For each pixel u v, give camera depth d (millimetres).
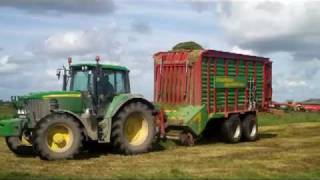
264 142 17328
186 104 16422
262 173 10523
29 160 12578
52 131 12500
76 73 13938
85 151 14438
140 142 14023
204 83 16359
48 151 12359
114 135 13602
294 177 9977
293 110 31484
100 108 13656
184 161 12422
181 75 16609
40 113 12969
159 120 15773
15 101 13359
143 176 9969
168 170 10914
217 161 12383
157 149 14953
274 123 25750
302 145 16125
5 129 13117
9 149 14609
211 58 16641
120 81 14188
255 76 18938
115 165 11781
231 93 17594
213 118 16578
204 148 15242
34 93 13141
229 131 16984
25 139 13547
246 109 18234
